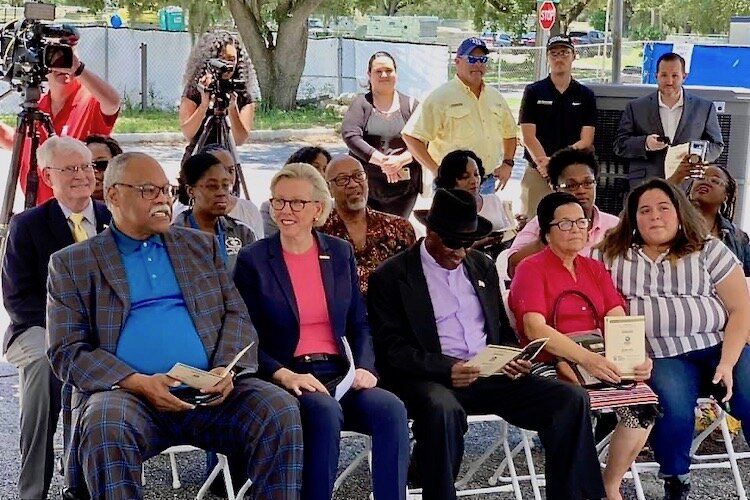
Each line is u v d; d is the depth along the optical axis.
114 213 4.00
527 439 4.34
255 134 17.22
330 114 20.28
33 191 5.19
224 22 21.89
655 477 4.92
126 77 20.48
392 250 5.04
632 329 4.32
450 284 4.45
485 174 7.01
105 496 3.53
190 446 3.92
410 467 4.60
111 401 3.64
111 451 3.54
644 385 4.34
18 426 5.27
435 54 20.56
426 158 6.97
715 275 4.68
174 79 20.69
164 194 3.99
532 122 7.24
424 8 33.16
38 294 4.37
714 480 4.84
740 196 7.23
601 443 4.68
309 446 3.86
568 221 4.50
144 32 20.41
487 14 24.30
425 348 4.36
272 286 4.22
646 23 37.09
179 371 3.68
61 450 4.87
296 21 20.48
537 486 4.32
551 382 4.23
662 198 4.64
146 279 3.98
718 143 6.95
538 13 15.82
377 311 4.43
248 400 3.84
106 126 5.93
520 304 4.54
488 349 4.13
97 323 3.87
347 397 4.11
